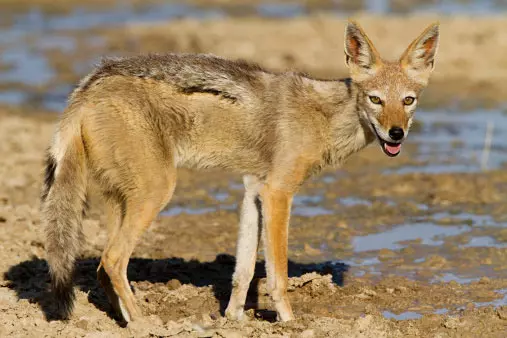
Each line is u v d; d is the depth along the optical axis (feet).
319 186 72.08
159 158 42.24
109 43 142.72
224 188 72.08
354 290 48.60
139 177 41.68
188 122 43.37
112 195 42.60
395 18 145.59
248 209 44.24
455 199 67.41
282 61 124.47
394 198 68.28
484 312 44.21
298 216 63.62
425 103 104.01
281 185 43.55
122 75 42.50
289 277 50.85
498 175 73.82
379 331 40.60
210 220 62.90
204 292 48.11
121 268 41.68
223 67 44.50
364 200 67.87
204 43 135.85
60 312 41.52
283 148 43.60
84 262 52.34
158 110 42.55
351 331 40.65
